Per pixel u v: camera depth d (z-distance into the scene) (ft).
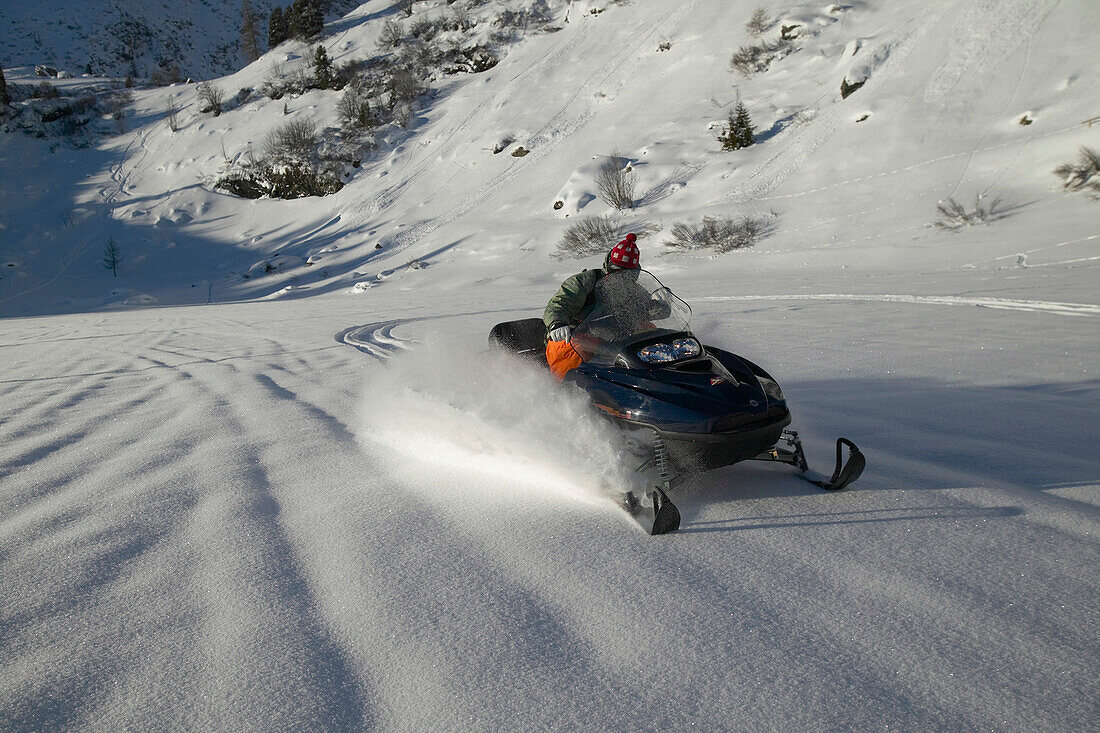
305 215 211.00
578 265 112.57
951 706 5.51
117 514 10.28
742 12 195.21
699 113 158.30
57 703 5.91
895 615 6.89
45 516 10.27
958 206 79.87
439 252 142.61
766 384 11.12
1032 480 10.78
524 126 193.98
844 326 30.14
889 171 99.04
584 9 246.47
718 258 89.92
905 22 140.97
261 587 7.86
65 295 174.19
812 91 144.56
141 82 363.15
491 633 6.77
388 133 227.20
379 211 189.98
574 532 9.23
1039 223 69.77
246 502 10.60
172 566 8.51
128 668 6.40
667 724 5.39
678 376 10.83
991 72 108.06
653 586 7.67
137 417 17.21
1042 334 25.23
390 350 28.81
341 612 7.28
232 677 6.19
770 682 5.87
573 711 5.57
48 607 7.58
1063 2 112.27
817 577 7.78
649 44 204.03
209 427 15.74
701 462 10.46
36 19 546.67
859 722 5.35
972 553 8.20
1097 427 13.50
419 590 7.69
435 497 10.67
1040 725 5.25
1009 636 6.44
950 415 15.03
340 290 134.31
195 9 646.33
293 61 305.32
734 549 8.65
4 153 262.88
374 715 5.64
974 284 44.01
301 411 17.08
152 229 215.51
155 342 38.96
